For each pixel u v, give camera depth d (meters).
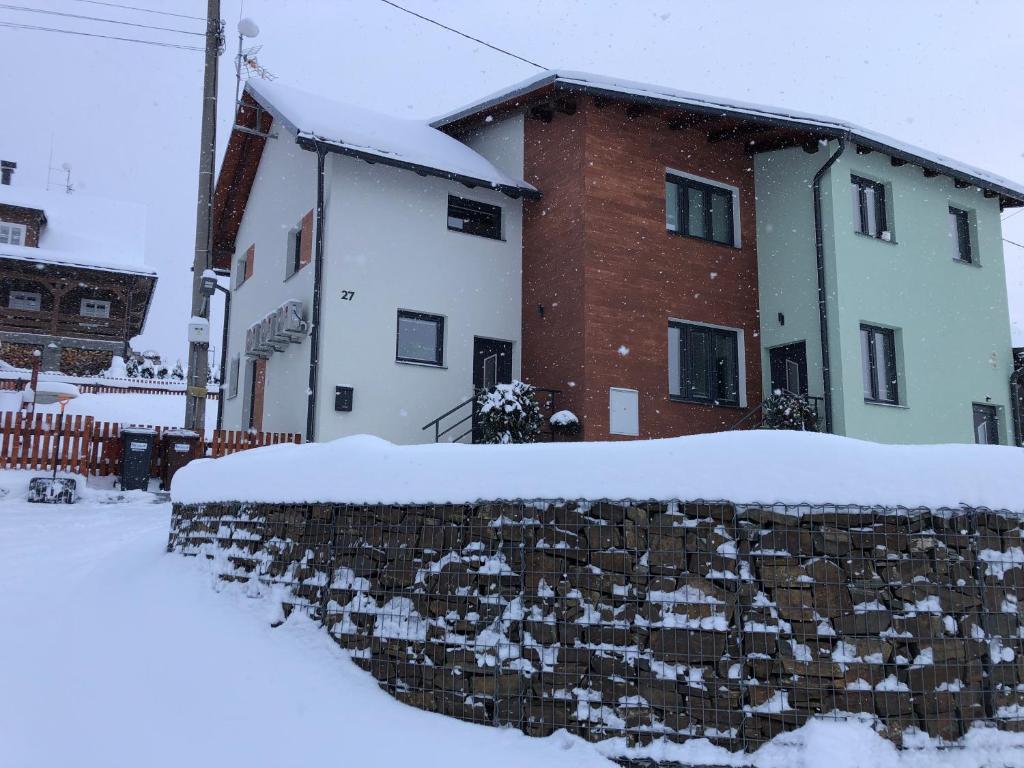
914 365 13.35
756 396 13.41
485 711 4.33
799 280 13.11
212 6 14.16
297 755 3.94
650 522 4.33
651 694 4.10
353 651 4.91
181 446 12.73
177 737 4.08
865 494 4.17
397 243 12.15
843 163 12.96
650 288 12.44
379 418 11.66
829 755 3.75
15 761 3.75
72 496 11.55
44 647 5.20
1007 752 3.98
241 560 6.23
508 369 13.06
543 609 4.39
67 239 31.92
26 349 30.38
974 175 14.35
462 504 4.71
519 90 12.47
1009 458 4.38
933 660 4.06
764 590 4.14
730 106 12.30
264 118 14.66
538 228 13.02
